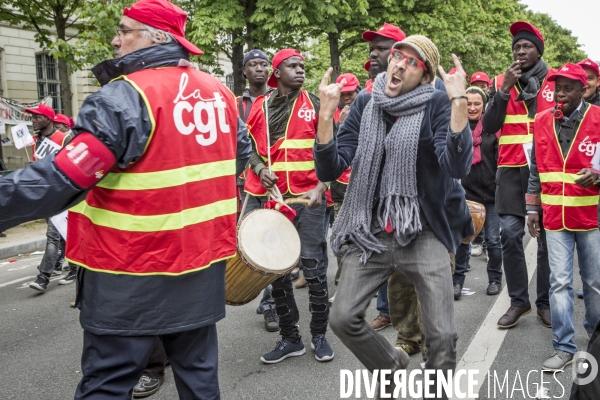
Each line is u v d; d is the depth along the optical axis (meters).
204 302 2.50
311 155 4.68
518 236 4.97
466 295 6.12
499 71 26.81
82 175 2.15
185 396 2.59
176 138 2.34
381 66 3.88
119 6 11.35
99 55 11.55
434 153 2.93
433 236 3.01
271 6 13.76
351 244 3.08
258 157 4.70
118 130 2.19
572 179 4.13
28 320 5.69
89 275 2.37
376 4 17.34
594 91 5.55
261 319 5.48
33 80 20.06
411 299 3.80
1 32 18.94
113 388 2.37
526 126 5.05
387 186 2.96
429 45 2.91
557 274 4.18
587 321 4.39
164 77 2.37
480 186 6.14
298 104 4.68
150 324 2.36
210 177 2.51
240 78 15.24
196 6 14.23
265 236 3.74
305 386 3.94
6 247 9.28
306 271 4.40
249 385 3.98
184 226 2.39
